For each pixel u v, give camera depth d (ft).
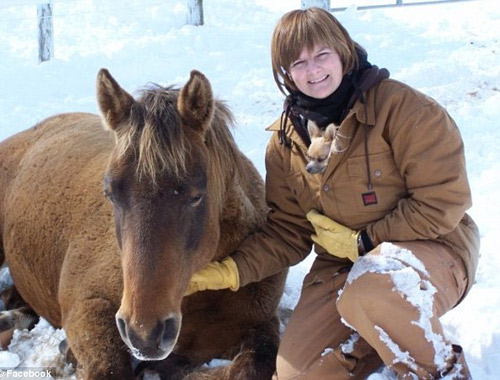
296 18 10.30
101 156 13.75
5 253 15.67
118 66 36.55
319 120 10.69
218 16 46.78
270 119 26.76
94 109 29.55
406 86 10.37
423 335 9.30
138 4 48.80
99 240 12.29
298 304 11.32
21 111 29.43
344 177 10.39
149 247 9.13
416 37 38.19
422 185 10.02
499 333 11.64
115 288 11.68
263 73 33.86
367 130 10.27
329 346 10.60
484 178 19.38
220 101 11.12
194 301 11.55
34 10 49.16
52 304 13.92
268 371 11.34
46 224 13.73
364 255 9.98
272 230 11.69
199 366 12.28
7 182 16.08
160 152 9.29
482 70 30.60
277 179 11.60
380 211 10.50
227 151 10.79
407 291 9.28
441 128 10.01
